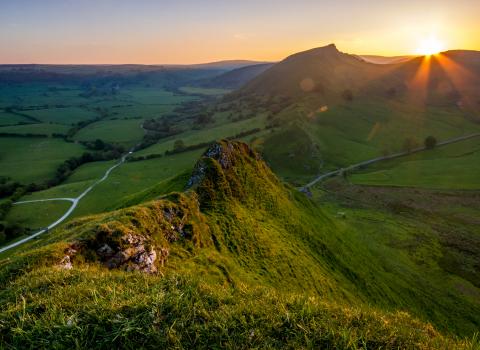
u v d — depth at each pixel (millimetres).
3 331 10953
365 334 11438
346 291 44812
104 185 155750
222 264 31609
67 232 30938
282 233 50812
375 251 83875
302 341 10906
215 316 11695
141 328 10617
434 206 133250
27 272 18812
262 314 12133
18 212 127375
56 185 164875
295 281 39312
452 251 93375
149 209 31031
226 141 62000
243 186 56375
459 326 54844
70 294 12977
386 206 135250
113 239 23969
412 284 66812
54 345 10016
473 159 193250
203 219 39031
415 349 11219
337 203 141125
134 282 14406
